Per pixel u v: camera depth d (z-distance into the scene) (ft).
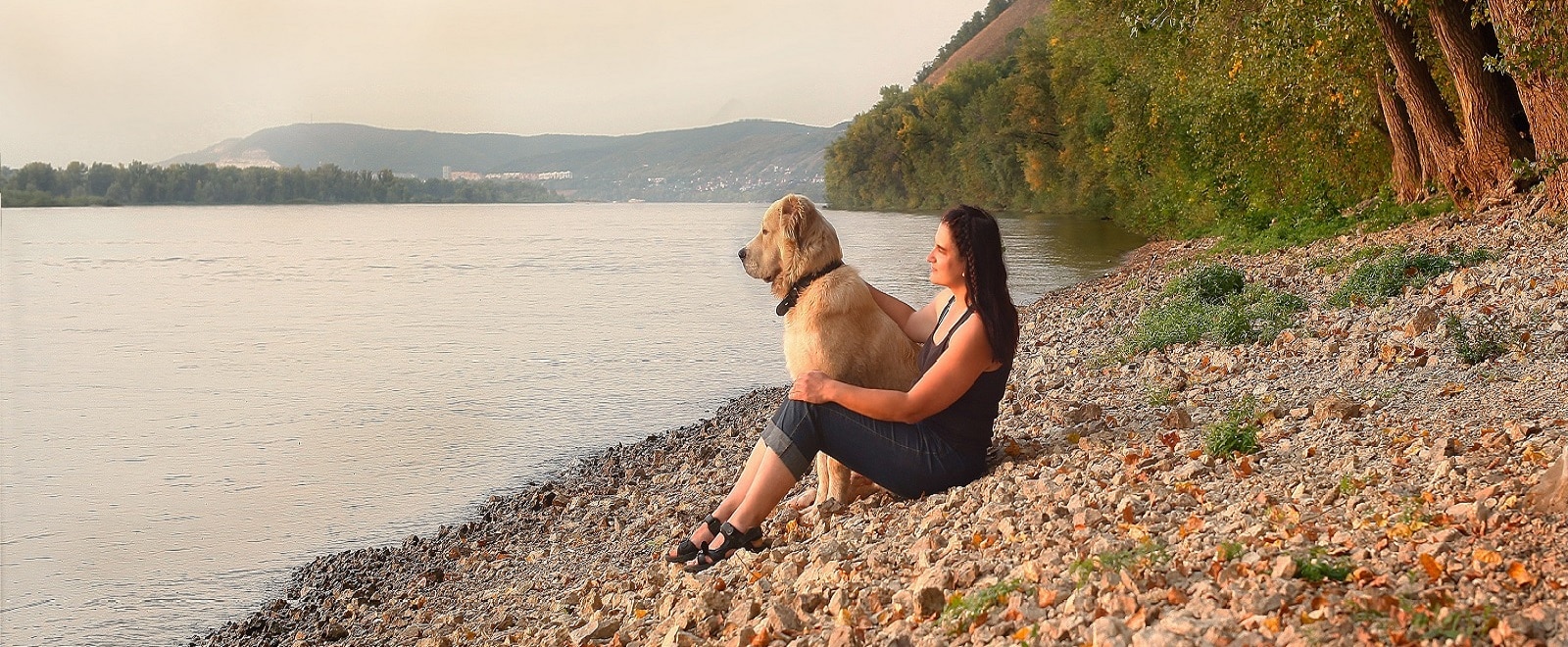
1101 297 58.54
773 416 16.74
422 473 33.06
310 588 23.63
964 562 13.41
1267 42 62.54
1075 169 181.57
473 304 84.43
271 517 28.96
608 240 198.29
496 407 42.60
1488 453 14.56
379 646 19.69
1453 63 56.34
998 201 254.06
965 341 16.11
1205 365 28.22
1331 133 78.28
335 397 45.98
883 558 14.37
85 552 26.37
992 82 289.74
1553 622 8.79
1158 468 16.67
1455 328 23.56
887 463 16.85
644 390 45.16
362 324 72.64
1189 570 11.30
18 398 47.34
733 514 16.67
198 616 22.39
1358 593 9.84
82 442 38.29
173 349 62.75
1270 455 16.55
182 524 28.55
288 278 116.37
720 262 132.46
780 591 14.64
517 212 543.39
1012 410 24.89
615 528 24.50
